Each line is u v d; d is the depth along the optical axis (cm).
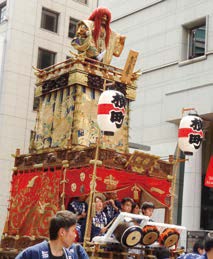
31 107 2794
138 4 2045
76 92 970
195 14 1802
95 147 837
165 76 1858
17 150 1076
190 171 1659
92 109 984
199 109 1648
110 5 2191
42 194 938
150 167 927
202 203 1841
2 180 2619
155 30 1947
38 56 2883
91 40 1015
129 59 1001
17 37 2784
